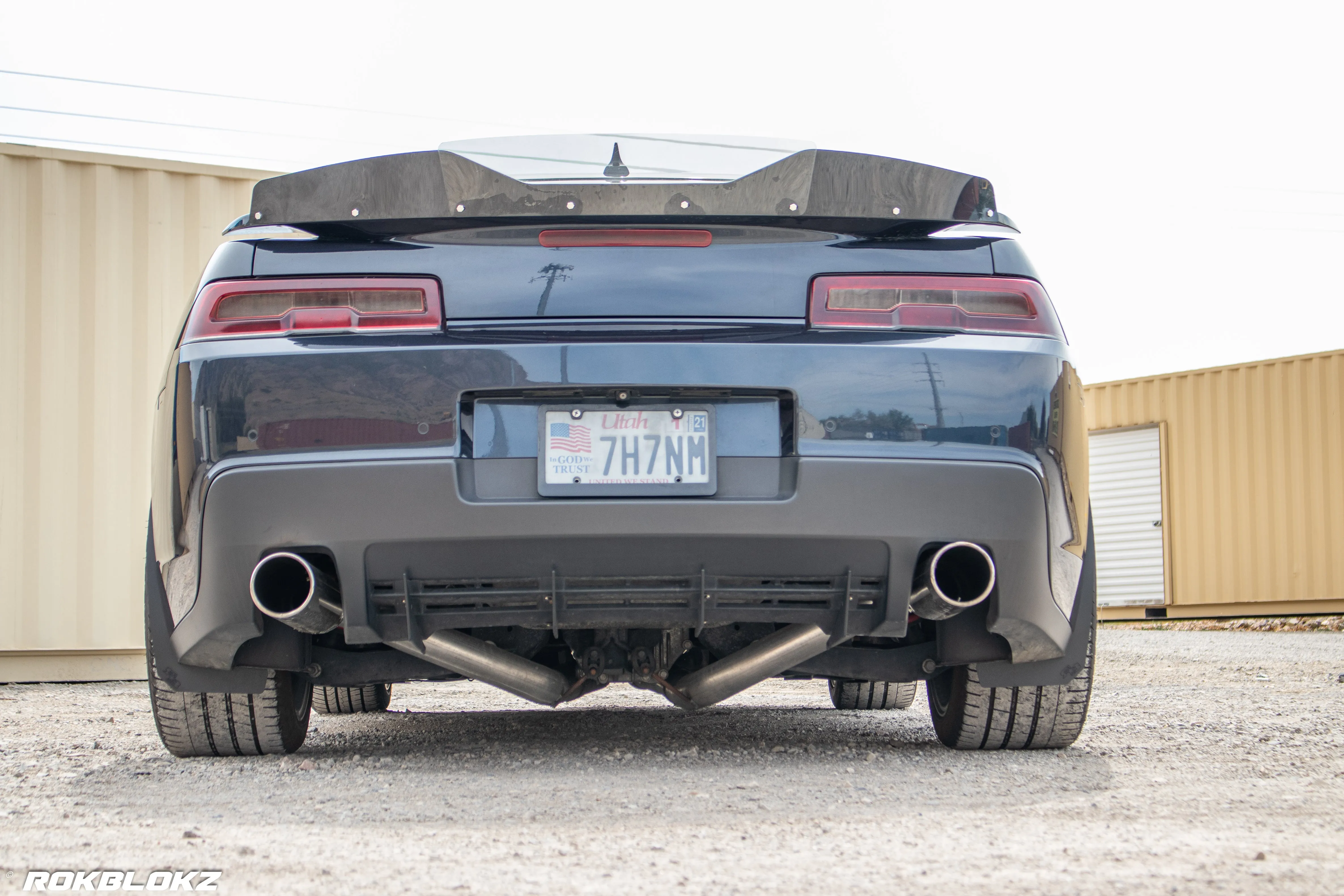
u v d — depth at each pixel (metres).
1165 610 30.20
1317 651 16.09
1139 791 3.59
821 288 3.80
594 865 2.61
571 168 4.54
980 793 3.55
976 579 3.94
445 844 2.84
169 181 11.09
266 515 3.65
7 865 2.65
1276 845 2.83
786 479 3.68
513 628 4.55
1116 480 31.55
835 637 3.91
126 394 10.84
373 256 3.81
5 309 10.60
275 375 3.70
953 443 3.73
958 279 3.87
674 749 4.75
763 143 4.84
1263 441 27.98
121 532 10.74
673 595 3.77
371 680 4.29
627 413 3.69
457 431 3.64
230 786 3.79
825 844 2.82
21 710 7.27
